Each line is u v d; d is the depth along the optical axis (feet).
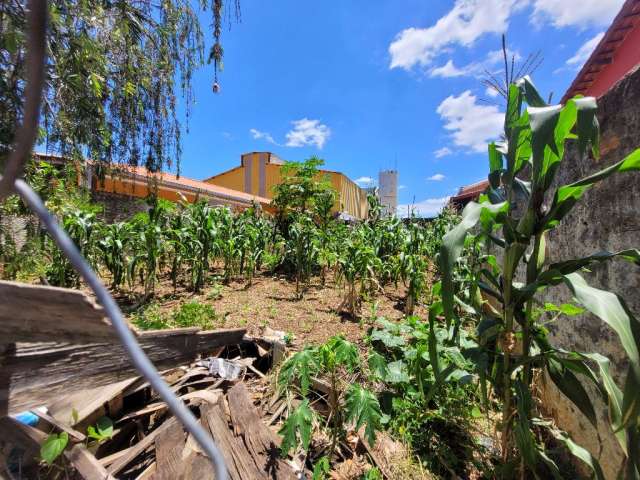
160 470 4.82
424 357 7.20
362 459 5.90
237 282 18.17
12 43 4.52
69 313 2.74
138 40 8.39
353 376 7.88
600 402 5.15
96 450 5.21
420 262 14.56
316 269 21.83
